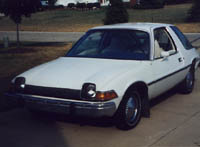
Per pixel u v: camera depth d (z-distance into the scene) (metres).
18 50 14.46
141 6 43.31
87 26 31.52
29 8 14.95
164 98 6.68
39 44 18.19
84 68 4.80
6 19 43.88
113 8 22.27
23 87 4.77
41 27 33.31
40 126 5.05
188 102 6.37
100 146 4.24
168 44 6.05
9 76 8.59
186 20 31.41
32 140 4.47
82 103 4.22
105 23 22.59
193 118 5.38
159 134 4.64
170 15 35.62
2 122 5.23
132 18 34.59
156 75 5.23
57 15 43.16
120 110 4.54
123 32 5.57
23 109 5.96
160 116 5.48
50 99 4.45
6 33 28.95
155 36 5.61
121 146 4.23
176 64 5.99
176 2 49.03
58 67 4.99
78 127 4.98
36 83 4.66
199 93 7.09
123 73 4.59
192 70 7.02
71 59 5.41
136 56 5.20
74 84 4.38
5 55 12.81
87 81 4.33
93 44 5.68
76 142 4.39
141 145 4.25
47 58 12.06
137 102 4.89
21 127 5.00
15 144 4.33
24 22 38.75
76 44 5.93
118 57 5.21
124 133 4.69
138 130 4.81
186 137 4.54
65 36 24.89
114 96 4.30
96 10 45.88
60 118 5.43
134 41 5.40
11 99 4.83
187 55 6.61
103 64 4.93
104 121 5.23
